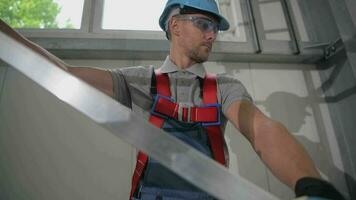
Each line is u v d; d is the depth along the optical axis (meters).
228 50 1.20
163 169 0.54
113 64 1.18
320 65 1.31
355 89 1.10
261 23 1.33
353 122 1.11
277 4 1.41
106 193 0.98
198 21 0.70
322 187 0.32
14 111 1.04
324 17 1.30
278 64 1.30
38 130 1.03
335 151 1.16
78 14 1.31
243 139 1.12
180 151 0.30
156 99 0.60
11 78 1.09
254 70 1.26
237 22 1.32
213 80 0.66
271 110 1.19
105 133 1.07
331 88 1.24
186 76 0.67
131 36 1.24
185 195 0.52
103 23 1.29
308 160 0.42
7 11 1.29
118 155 1.04
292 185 0.38
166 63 0.71
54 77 0.31
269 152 0.46
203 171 0.29
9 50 0.32
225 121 0.66
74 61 1.16
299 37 1.25
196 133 0.57
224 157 0.56
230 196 0.29
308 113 1.21
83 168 1.00
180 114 0.58
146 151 0.30
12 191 0.94
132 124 0.31
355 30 1.09
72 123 1.06
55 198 0.95
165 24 0.81
